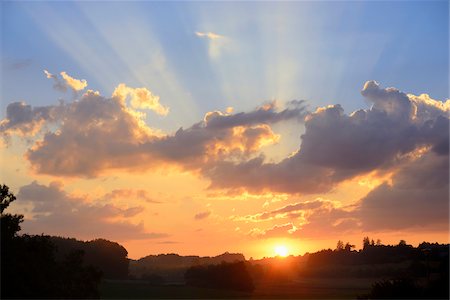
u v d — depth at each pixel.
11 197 58.66
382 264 155.00
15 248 51.50
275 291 135.50
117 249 158.00
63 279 54.66
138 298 97.94
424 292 60.47
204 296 111.00
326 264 171.50
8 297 47.81
